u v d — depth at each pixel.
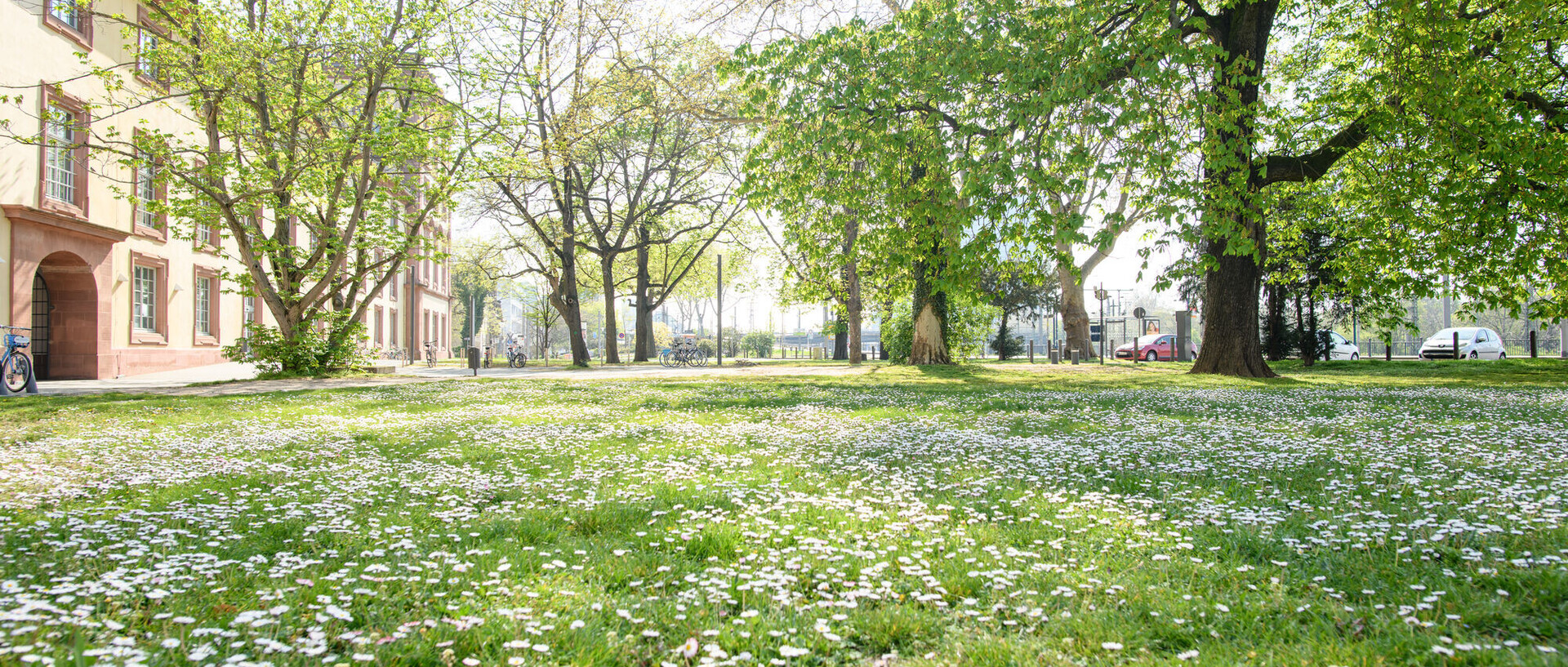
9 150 17.38
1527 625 2.51
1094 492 4.70
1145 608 2.72
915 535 3.74
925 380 18.48
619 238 37.31
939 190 15.42
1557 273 16.67
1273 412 9.66
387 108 19.50
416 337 44.06
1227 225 13.90
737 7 20.36
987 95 14.40
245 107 19.25
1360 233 18.92
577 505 4.45
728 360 43.09
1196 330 58.09
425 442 7.38
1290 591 2.92
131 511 4.20
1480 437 7.08
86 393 14.48
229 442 7.37
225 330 27.61
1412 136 15.32
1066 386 15.75
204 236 26.05
